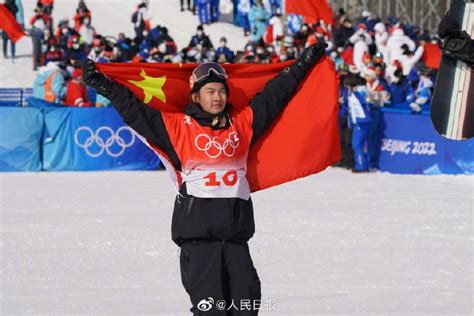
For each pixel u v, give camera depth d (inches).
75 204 1300.4
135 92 603.8
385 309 732.7
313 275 852.0
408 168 1720.0
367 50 2236.7
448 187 1508.4
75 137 1774.1
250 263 568.4
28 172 1750.7
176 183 579.5
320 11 2336.4
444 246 992.9
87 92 2050.9
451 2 615.8
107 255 939.3
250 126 588.4
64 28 2650.1
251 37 2935.5
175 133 566.6
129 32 3265.3
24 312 721.6
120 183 1568.7
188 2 3533.5
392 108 1796.3
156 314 713.6
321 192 1446.9
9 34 2837.1
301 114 619.5
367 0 2837.1
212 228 560.4
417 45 2410.2
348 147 1801.2
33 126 1758.1
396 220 1161.4
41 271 868.0
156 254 943.7
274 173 622.8
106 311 723.4
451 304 748.6
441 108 630.5
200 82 571.2
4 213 1215.6
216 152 566.3
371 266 891.4
